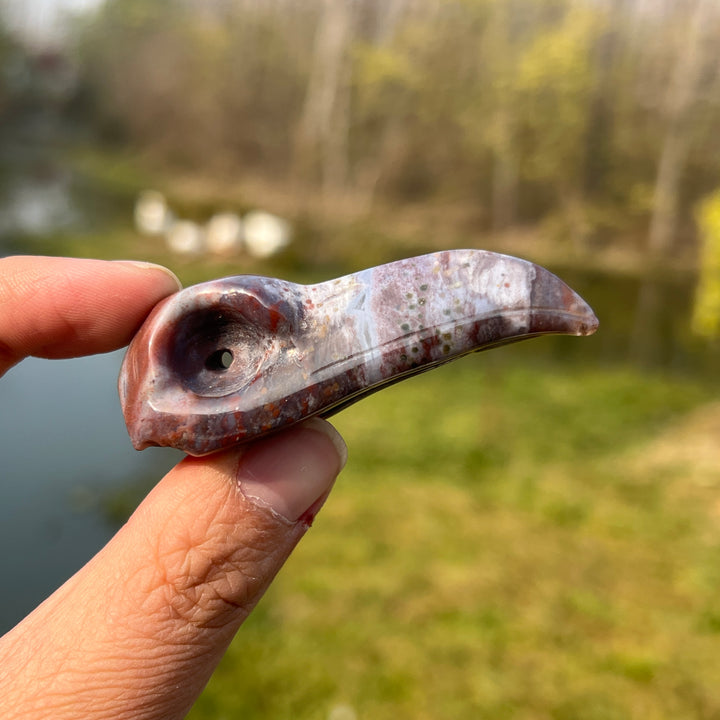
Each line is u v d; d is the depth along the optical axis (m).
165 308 0.09
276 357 0.08
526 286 0.08
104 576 0.09
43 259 0.11
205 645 0.09
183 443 0.08
